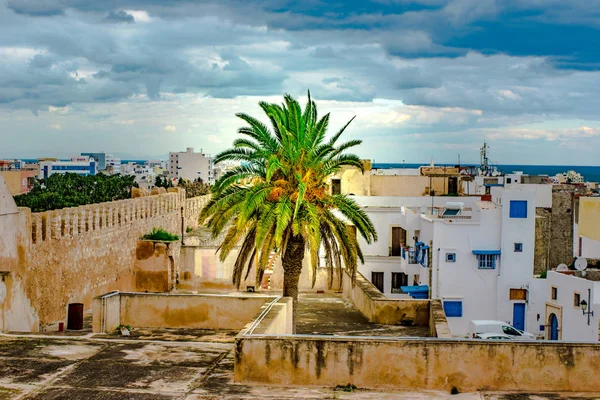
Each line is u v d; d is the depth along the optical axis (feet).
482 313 155.53
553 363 47.39
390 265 163.94
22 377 51.67
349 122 86.38
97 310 72.79
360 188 204.33
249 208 80.18
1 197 76.13
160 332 73.56
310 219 81.30
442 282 154.92
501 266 155.22
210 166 641.40
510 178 293.23
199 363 55.77
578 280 129.18
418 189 221.25
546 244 181.16
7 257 77.05
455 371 47.80
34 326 75.92
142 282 119.85
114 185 282.56
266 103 85.30
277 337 49.24
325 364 48.78
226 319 75.15
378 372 48.34
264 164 85.35
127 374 52.54
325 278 121.08
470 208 166.81
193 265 123.95
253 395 47.29
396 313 95.20
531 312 155.12
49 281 87.51
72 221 95.20
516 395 46.85
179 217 148.25
